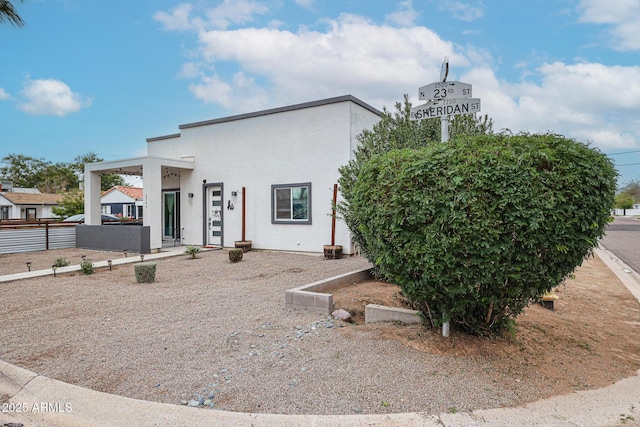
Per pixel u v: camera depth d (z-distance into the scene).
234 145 13.39
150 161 12.71
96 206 14.80
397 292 6.31
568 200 3.18
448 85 5.28
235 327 4.75
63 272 9.09
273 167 12.58
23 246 13.44
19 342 4.32
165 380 3.31
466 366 3.47
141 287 7.39
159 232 12.99
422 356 3.64
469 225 3.17
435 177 3.30
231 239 13.50
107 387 3.21
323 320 4.96
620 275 9.88
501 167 3.14
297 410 2.78
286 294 5.55
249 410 2.79
